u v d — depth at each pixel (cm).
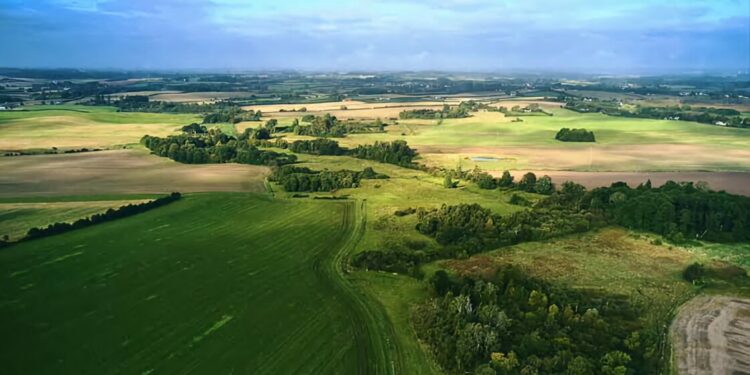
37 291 6594
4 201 10681
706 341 5716
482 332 5319
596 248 8531
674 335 5847
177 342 5547
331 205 10981
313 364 5212
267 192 12081
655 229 9206
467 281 6956
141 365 5122
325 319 6128
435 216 9538
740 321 6172
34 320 5900
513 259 8044
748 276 7481
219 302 6475
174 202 10956
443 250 8206
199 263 7675
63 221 9344
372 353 5431
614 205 10019
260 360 5259
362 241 8819
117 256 7831
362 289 6975
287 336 5728
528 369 4900
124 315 6078
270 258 7981
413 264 7612
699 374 5081
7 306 6191
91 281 6938
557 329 5759
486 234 8831
